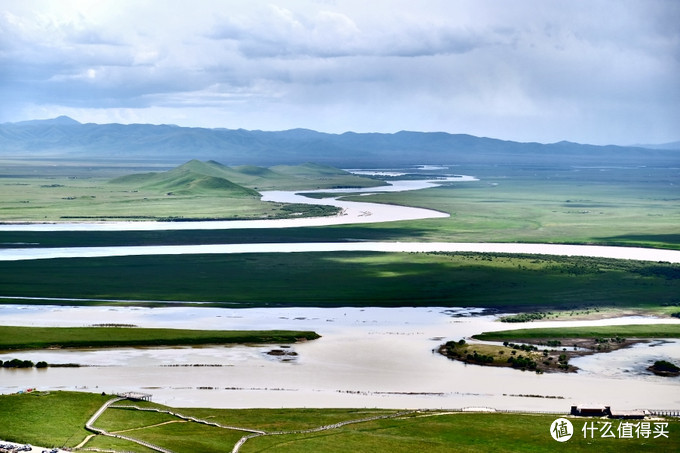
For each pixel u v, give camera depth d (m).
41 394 140.38
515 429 128.00
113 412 133.88
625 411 135.38
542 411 137.12
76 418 130.00
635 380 153.50
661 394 145.75
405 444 121.81
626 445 121.75
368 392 146.50
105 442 120.12
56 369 158.62
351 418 132.88
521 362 161.88
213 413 134.62
